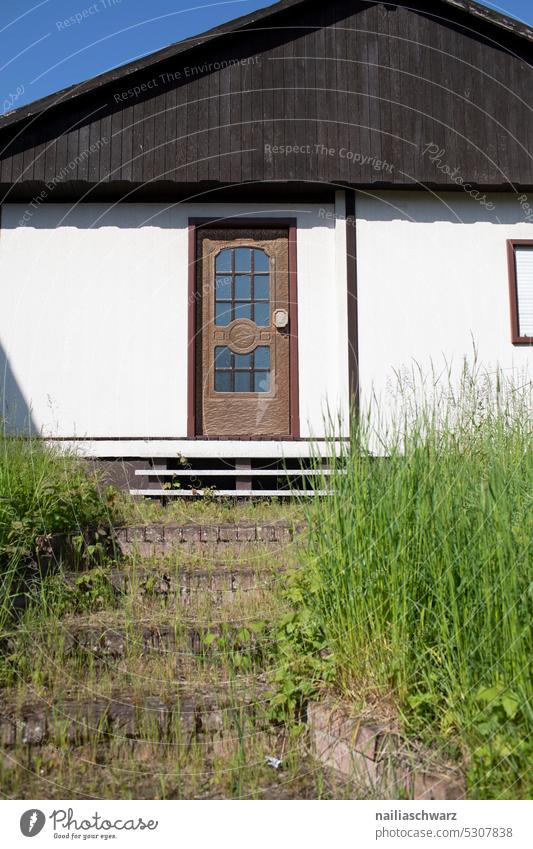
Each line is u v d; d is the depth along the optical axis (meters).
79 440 7.03
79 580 3.76
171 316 7.45
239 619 3.57
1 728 2.71
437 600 2.57
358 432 3.26
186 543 4.81
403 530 2.74
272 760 2.64
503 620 2.28
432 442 3.06
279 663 3.09
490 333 7.53
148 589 3.91
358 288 7.52
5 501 3.92
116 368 7.36
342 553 2.89
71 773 2.57
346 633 2.78
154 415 7.32
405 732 2.39
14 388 7.27
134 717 2.79
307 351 7.49
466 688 2.32
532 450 3.36
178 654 3.33
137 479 6.98
